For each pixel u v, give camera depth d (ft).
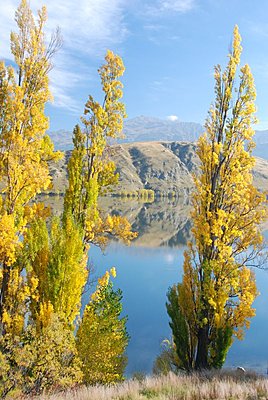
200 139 57.11
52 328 44.52
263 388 38.04
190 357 56.44
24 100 47.93
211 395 36.45
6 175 47.60
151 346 98.37
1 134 46.96
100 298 57.26
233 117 55.36
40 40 48.52
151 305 134.82
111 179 61.00
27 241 51.29
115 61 59.16
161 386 41.45
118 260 215.10
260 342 104.37
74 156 56.29
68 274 48.85
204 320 53.31
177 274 184.14
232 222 55.31
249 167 55.06
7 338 42.88
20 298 47.60
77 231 50.11
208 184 56.24
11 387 40.22
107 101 59.00
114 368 55.11
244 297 54.24
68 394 40.57
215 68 56.39
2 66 46.96
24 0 47.70
